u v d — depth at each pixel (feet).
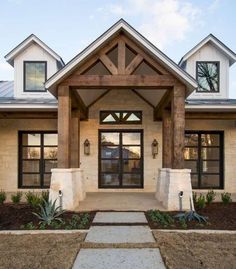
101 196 36.86
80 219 24.25
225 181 42.83
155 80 28.66
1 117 39.11
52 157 43.47
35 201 28.68
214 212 26.73
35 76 42.34
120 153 42.80
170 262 15.25
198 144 43.60
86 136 42.65
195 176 43.47
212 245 17.97
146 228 21.71
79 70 28.68
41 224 22.53
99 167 42.57
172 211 27.04
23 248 17.52
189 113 39.29
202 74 42.78
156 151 42.27
